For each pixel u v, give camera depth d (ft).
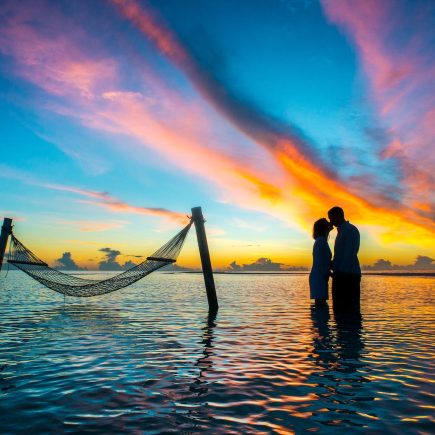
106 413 10.81
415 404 11.35
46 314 35.35
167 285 108.47
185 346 20.25
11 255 38.27
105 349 19.54
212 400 11.84
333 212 31.60
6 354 18.43
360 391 12.59
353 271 31.19
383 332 24.25
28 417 10.56
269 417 10.44
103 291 40.63
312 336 22.94
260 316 33.32
